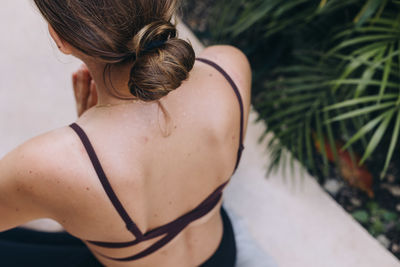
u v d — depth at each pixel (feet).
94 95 3.17
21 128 6.70
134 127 2.27
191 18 8.42
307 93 6.22
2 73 7.14
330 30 6.36
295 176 6.17
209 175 2.74
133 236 2.52
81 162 2.15
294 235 5.62
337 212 5.82
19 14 7.82
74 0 1.77
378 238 5.96
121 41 1.88
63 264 3.96
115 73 2.10
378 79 5.98
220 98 2.59
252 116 6.76
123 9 1.81
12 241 4.21
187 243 3.18
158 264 2.96
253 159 6.24
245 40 7.80
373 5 4.68
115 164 2.21
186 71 1.92
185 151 2.50
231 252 3.84
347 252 5.50
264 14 6.20
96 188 2.19
